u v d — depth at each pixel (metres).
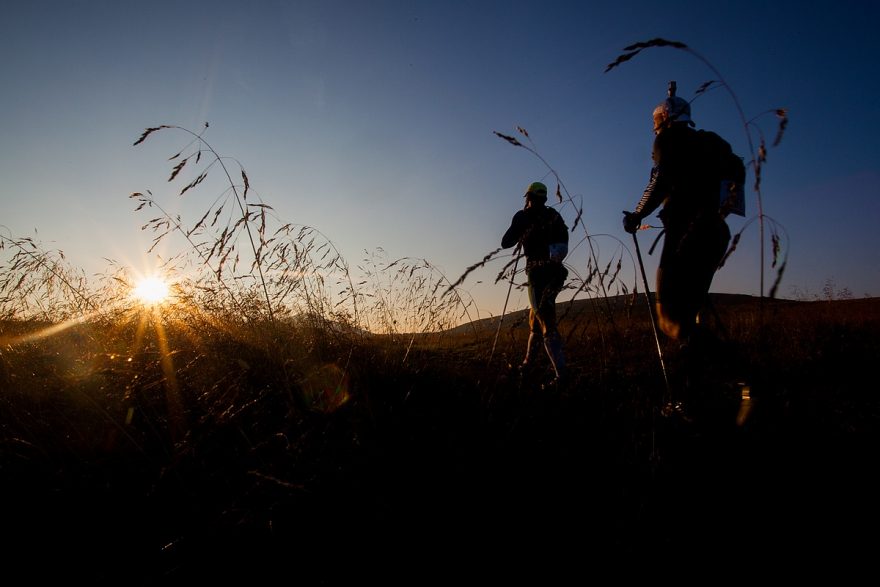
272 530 1.72
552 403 2.66
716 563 1.54
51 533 1.76
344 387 2.97
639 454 2.14
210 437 2.33
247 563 1.61
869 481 2.00
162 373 2.98
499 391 2.81
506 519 1.77
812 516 1.78
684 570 1.51
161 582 1.53
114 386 3.10
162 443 2.21
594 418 2.51
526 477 1.99
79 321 4.54
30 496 1.94
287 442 2.15
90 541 1.73
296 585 1.51
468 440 2.23
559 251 4.02
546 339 3.64
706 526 1.72
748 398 2.45
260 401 2.74
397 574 1.54
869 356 4.28
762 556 1.57
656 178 2.91
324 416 2.55
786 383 2.91
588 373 3.09
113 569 1.59
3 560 1.62
